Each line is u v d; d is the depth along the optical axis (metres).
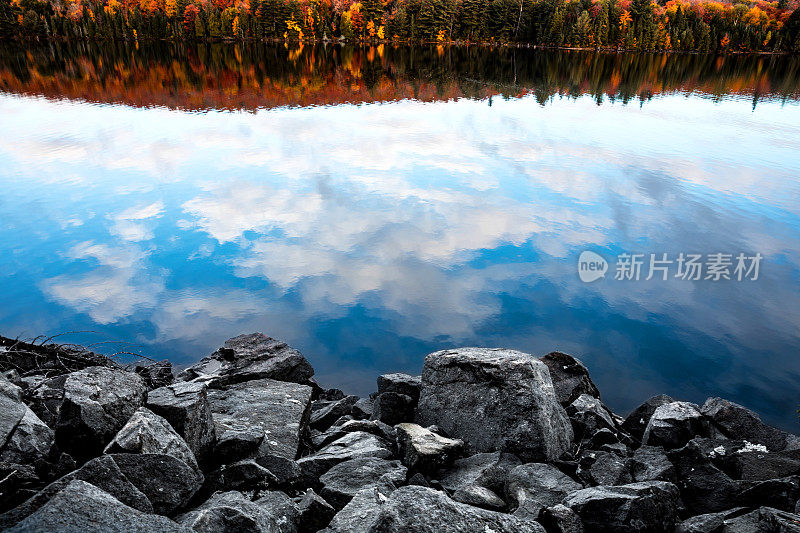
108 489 4.16
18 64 113.06
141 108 74.44
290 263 24.31
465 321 19.00
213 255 25.08
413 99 86.88
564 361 11.10
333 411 10.35
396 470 6.60
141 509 4.16
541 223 30.84
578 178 41.12
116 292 20.80
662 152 49.41
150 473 4.69
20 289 21.05
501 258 25.50
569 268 24.20
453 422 8.46
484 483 6.56
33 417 5.48
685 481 6.64
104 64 117.00
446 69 116.56
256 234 28.33
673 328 18.73
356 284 22.14
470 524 4.16
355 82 101.12
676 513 5.48
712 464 6.79
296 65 121.06
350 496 5.87
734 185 38.06
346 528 4.89
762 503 6.12
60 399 6.96
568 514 5.15
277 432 7.82
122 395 5.82
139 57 132.25
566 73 113.44
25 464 4.86
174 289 21.25
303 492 5.95
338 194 36.97
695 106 75.56
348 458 7.02
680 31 169.50
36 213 31.19
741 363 16.48
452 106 79.94
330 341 17.34
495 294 21.44
